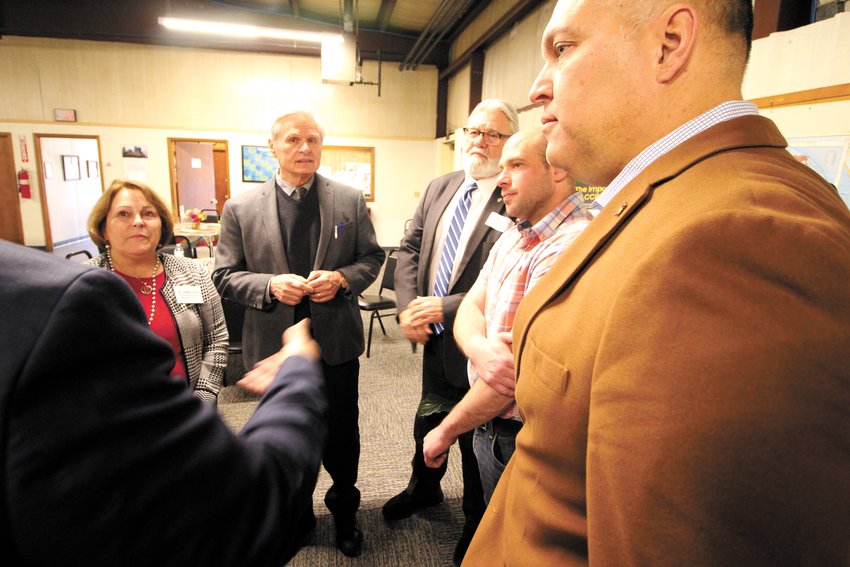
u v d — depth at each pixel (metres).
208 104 7.89
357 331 1.54
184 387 0.40
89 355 0.32
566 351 0.43
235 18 7.61
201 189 8.73
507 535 0.54
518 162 0.99
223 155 8.09
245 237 1.48
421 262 1.59
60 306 0.31
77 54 7.33
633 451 0.30
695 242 0.30
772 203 0.31
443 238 1.52
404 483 1.98
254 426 0.53
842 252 0.29
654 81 0.42
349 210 1.56
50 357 0.30
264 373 0.68
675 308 0.30
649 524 0.29
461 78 7.68
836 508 0.27
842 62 1.49
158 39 7.38
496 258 1.09
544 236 0.95
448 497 1.89
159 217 1.40
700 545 0.28
